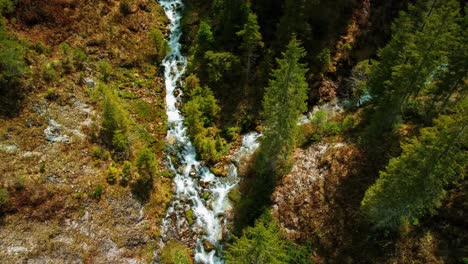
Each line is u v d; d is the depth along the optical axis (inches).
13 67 1235.2
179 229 1282.0
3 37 1261.1
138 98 1535.4
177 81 1644.9
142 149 1354.6
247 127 1540.4
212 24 1691.7
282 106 1149.7
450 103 1322.6
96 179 1239.5
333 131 1462.8
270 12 1679.4
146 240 1213.1
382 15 1820.9
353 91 1648.6
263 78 1582.2
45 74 1346.0
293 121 1189.1
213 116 1533.0
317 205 1256.8
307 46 1636.3
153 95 1574.8
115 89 1505.9
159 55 1676.9
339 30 1710.1
